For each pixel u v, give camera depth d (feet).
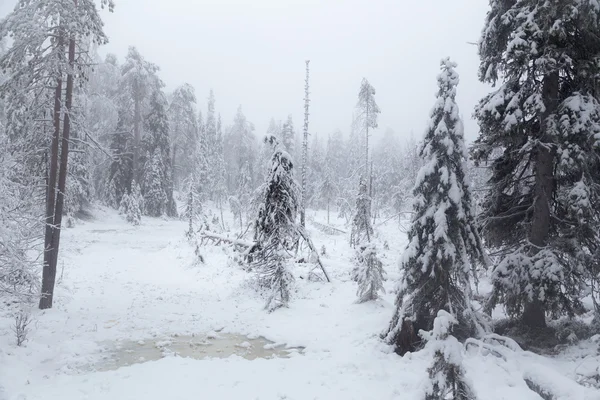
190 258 80.79
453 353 13.37
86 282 62.44
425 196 33.88
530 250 33.81
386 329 35.99
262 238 53.67
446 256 31.50
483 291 48.24
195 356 34.24
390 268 66.44
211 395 25.53
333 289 55.98
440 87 33.63
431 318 34.24
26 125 46.68
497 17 34.86
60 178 47.06
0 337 33.99
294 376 28.89
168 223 150.00
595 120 29.58
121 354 34.37
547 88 33.55
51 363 31.42
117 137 148.05
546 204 34.14
